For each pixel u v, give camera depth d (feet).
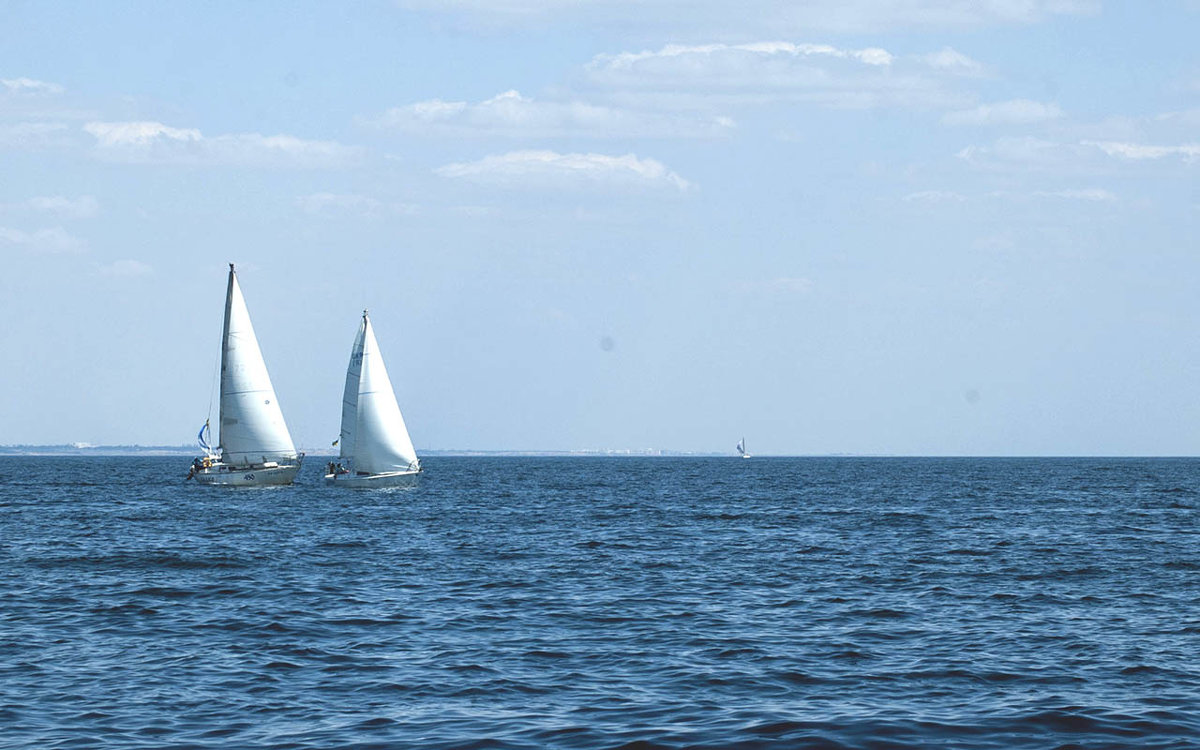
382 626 228.02
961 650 201.46
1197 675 180.24
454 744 141.69
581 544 405.59
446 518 542.98
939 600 262.67
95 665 189.98
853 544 404.16
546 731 147.43
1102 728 148.05
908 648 203.62
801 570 322.34
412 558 354.54
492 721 152.87
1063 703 161.07
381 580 299.79
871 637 214.69
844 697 166.09
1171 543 406.00
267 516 547.90
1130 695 166.40
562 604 257.34
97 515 556.92
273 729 149.89
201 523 502.79
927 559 351.05
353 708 160.76
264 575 309.42
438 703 163.53
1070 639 211.82
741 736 144.46
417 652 201.05
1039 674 181.27
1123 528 479.00
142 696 168.25
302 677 181.16
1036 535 441.68
